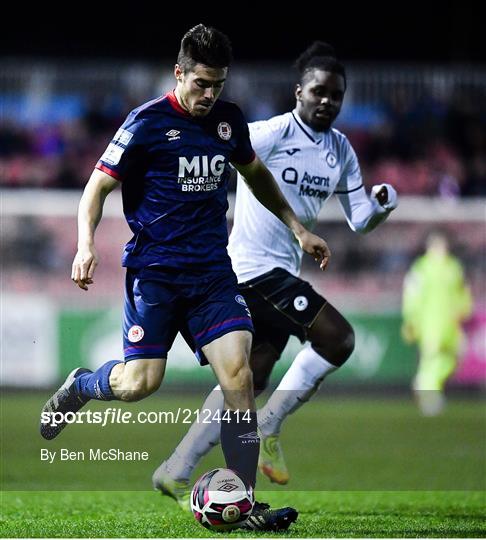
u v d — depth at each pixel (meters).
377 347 60.69
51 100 68.38
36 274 59.94
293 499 26.06
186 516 22.34
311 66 24.64
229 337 19.70
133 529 20.25
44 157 68.06
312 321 23.89
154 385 20.28
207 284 20.06
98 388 20.94
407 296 53.94
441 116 69.25
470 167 69.38
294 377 24.09
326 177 25.00
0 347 58.81
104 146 68.69
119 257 60.22
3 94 67.75
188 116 19.91
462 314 53.53
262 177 21.23
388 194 24.83
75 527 20.47
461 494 27.22
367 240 61.69
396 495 27.02
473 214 62.22
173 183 19.92
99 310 59.41
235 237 24.77
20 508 23.69
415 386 58.62
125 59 90.06
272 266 24.39
